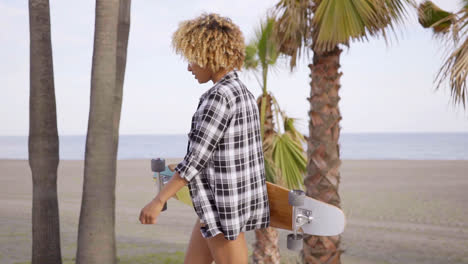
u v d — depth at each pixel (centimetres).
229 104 138
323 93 495
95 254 499
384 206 1575
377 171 3098
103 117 499
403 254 961
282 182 580
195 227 172
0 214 1340
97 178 501
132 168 3450
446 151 8231
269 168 579
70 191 1967
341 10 444
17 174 2950
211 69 151
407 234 1149
